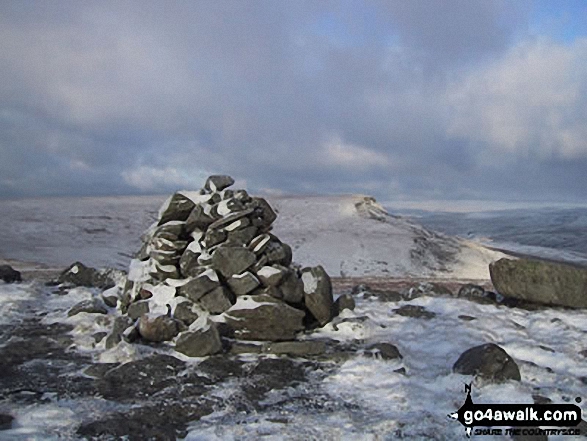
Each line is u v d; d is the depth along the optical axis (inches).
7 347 331.0
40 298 478.9
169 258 376.8
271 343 329.4
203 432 217.8
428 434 216.4
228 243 369.7
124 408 241.3
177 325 342.0
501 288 468.8
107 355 305.4
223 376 285.0
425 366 307.7
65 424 222.1
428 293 489.1
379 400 256.5
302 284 378.0
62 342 341.4
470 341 346.0
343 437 213.3
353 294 510.6
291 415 235.5
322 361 312.5
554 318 406.9
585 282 443.2
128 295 391.9
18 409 235.5
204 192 405.4
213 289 352.2
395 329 382.6
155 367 289.6
